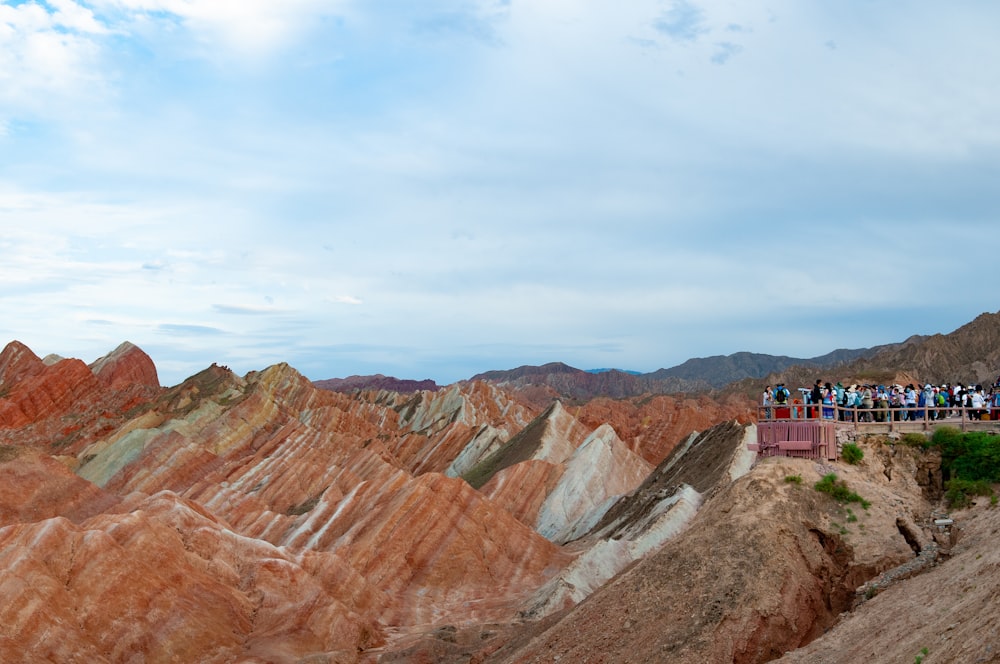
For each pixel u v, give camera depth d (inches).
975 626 869.8
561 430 4800.7
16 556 2138.3
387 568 2871.6
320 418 6122.1
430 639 2203.5
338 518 3282.5
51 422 5393.7
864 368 6348.4
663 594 1269.7
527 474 4119.1
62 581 2172.7
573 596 2288.4
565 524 3831.2
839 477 1360.7
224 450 4788.4
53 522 2274.9
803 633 1189.7
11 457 3373.5
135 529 2400.3
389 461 5275.6
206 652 2180.1
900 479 1380.4
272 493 4097.0
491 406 7406.5
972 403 1509.6
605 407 7598.4
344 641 2308.1
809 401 1505.9
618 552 2443.4
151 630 2150.6
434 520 3016.7
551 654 1317.7
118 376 6702.8
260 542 2691.9
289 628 2322.8
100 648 2079.2
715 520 1334.9
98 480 4357.8
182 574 2357.3
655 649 1192.2
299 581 2539.4
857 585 1232.8
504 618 2508.6
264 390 5378.9
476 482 4712.1
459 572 2910.9
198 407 5073.8
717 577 1237.1
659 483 3405.5
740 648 1155.3
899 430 1462.8
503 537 3080.7
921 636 957.2
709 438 3358.8
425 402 7436.0
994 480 1305.4
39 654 1942.7
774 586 1206.3
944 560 1187.3
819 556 1262.3
